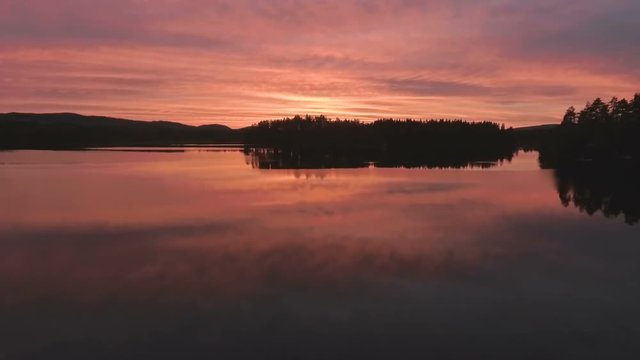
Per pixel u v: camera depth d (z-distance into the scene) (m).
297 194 40.84
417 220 28.39
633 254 20.86
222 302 15.22
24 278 17.52
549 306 14.88
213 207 33.50
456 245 22.31
